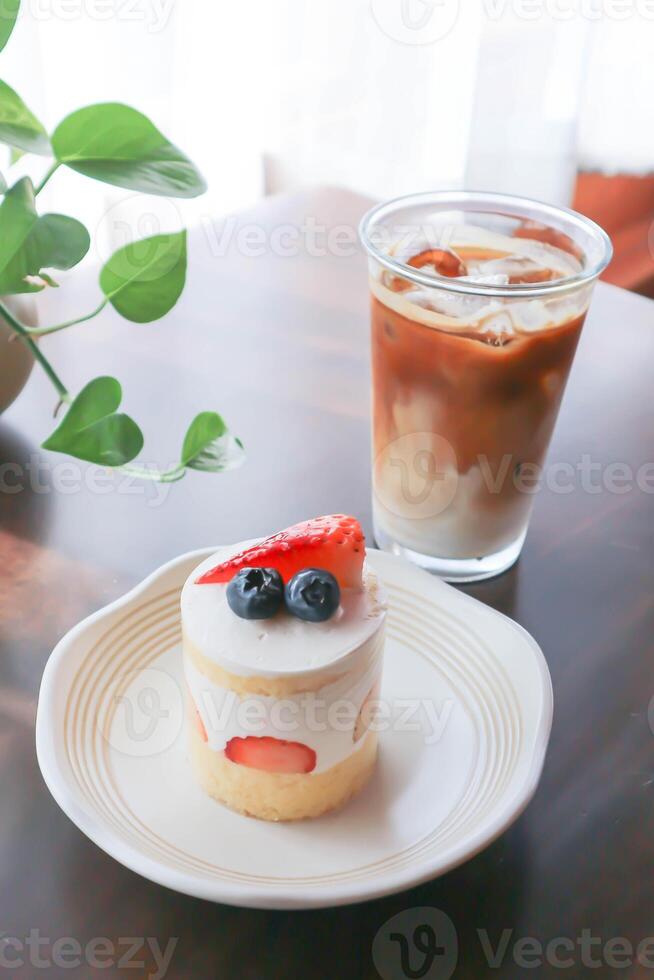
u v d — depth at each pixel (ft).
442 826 1.54
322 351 2.28
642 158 3.77
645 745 1.62
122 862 1.39
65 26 3.10
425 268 1.76
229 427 2.09
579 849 1.51
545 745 1.51
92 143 1.65
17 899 1.44
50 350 2.22
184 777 1.59
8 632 1.73
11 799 1.53
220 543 1.88
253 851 1.51
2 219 1.62
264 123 3.81
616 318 2.42
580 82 3.54
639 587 1.85
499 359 1.66
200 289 2.41
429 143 3.80
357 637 1.52
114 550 1.87
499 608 1.81
